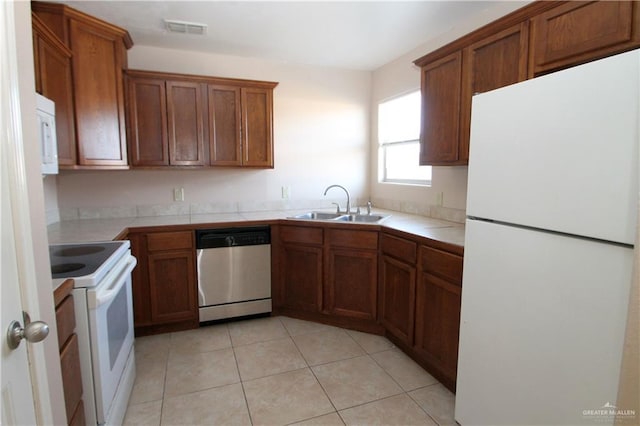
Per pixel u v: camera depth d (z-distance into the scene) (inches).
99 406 54.8
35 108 35.6
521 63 69.7
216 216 121.8
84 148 92.4
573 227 42.8
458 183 106.7
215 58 126.8
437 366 80.7
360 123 149.6
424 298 84.7
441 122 91.8
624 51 54.5
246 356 92.9
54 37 77.5
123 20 99.1
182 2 89.3
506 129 51.6
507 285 52.4
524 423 50.4
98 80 95.7
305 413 71.2
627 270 37.9
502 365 53.8
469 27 99.9
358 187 151.2
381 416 70.4
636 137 36.5
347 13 95.6
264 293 116.1
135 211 121.6
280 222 115.6
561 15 62.4
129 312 76.7
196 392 77.6
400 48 122.3
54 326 38.5
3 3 28.2
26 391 30.4
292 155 140.5
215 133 117.1
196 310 108.2
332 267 109.3
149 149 110.0
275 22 100.9
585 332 42.1
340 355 93.9
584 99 41.2
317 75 141.3
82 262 61.1
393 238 96.1
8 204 28.5
